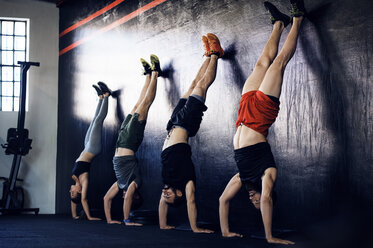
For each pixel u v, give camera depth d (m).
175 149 4.47
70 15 8.76
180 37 5.66
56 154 9.20
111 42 7.23
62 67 9.00
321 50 3.84
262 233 4.00
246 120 3.68
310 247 3.21
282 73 3.64
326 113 3.79
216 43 4.76
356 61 3.56
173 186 4.46
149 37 6.29
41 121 9.27
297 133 4.05
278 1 4.27
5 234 4.27
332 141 3.74
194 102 4.57
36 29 9.43
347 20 3.64
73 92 8.47
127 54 6.79
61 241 3.59
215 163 4.99
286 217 4.13
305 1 3.98
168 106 5.81
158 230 4.60
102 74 7.46
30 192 9.08
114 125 7.03
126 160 5.52
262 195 3.44
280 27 3.90
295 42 3.68
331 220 3.72
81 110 8.12
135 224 5.27
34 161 9.16
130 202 5.39
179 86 5.63
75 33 8.49
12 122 9.17
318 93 3.86
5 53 9.46
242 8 4.72
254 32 4.56
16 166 8.46
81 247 3.17
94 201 7.44
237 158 3.70
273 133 4.29
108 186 7.08
